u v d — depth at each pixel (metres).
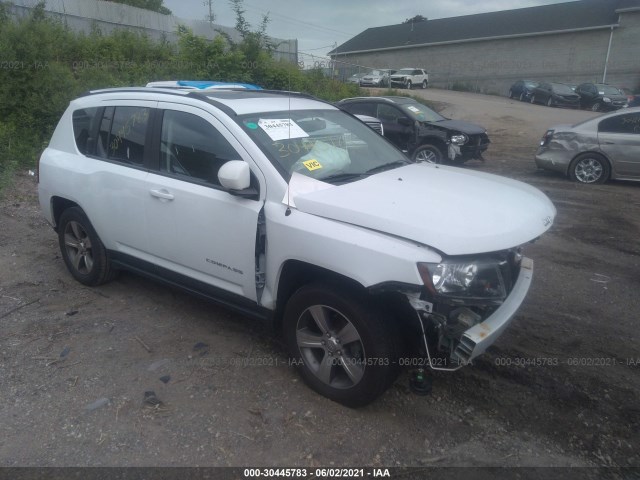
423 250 2.79
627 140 9.96
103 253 4.72
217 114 3.70
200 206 3.67
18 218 6.96
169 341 4.06
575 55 39.47
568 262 5.89
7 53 10.04
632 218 7.70
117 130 4.41
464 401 3.39
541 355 3.93
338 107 4.70
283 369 3.71
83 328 4.23
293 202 3.27
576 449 3.00
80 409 3.26
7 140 9.51
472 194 3.43
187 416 3.21
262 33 16.66
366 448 2.97
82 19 17.17
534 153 14.81
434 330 3.00
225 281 3.72
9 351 3.89
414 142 11.77
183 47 15.20
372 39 51.94
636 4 37.06
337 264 3.00
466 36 43.91
